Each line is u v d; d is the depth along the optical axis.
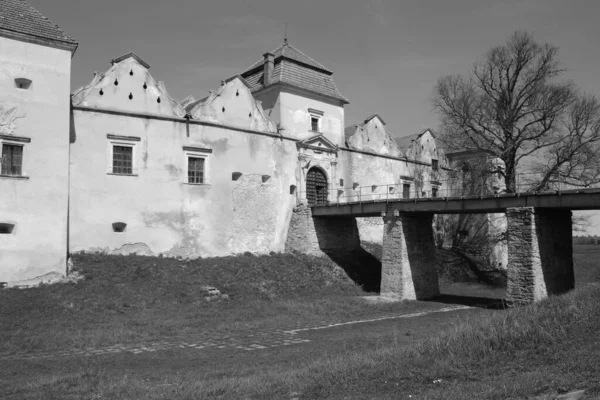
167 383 9.91
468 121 36.44
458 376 8.17
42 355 13.40
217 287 23.89
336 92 36.56
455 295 27.98
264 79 33.88
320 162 34.38
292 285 26.50
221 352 13.59
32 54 21.64
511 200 22.11
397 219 26.06
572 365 7.80
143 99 26.66
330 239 32.31
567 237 23.64
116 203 24.97
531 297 20.89
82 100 24.67
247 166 30.22
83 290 20.59
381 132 39.38
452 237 42.28
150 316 18.97
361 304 23.14
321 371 9.41
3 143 20.61
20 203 20.67
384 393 7.75
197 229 27.56
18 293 19.31
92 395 9.02
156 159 26.55
